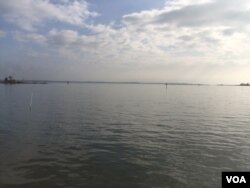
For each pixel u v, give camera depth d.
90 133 22.91
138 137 21.69
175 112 40.41
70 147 18.05
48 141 19.59
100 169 13.88
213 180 12.69
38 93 84.06
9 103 48.50
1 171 13.27
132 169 13.94
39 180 12.30
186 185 12.08
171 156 16.33
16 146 17.95
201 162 15.27
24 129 23.94
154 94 95.81
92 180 12.45
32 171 13.38
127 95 85.81
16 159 15.17
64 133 22.62
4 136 20.91
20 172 13.23
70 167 14.09
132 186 11.88
